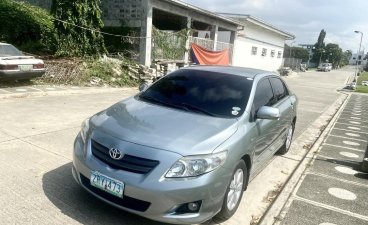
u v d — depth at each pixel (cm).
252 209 423
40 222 332
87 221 344
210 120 389
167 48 1744
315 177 554
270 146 518
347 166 627
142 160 319
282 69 3819
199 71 500
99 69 1372
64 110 827
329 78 4347
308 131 930
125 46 1655
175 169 314
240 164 382
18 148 529
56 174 446
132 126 359
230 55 2562
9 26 1528
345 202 466
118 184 318
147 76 1512
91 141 358
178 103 430
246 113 415
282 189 486
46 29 1525
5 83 1038
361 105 1672
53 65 1205
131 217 360
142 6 1566
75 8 1328
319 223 401
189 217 319
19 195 380
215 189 329
